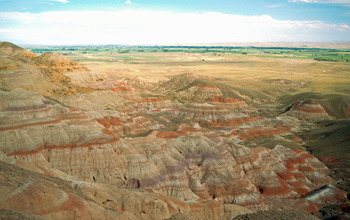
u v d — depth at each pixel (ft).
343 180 297.33
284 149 325.42
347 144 360.69
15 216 136.87
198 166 282.77
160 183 246.88
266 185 275.39
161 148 284.00
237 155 301.02
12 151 236.43
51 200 159.63
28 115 297.12
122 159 257.55
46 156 253.44
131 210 196.95
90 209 168.45
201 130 350.43
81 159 253.03
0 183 155.33
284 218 190.70
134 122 424.05
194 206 217.56
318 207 251.80
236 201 244.63
